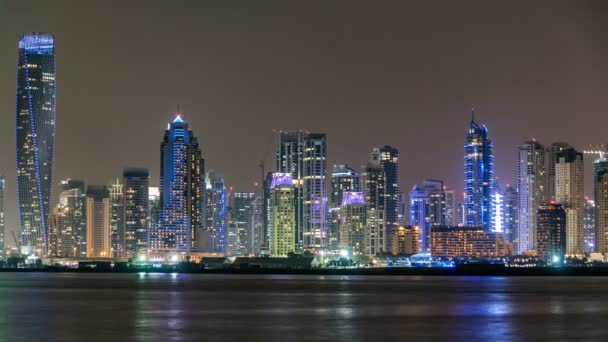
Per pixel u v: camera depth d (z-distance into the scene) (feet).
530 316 621.31
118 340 460.96
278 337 478.18
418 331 509.76
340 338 472.85
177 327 533.55
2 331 508.53
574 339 468.34
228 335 487.20
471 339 468.34
